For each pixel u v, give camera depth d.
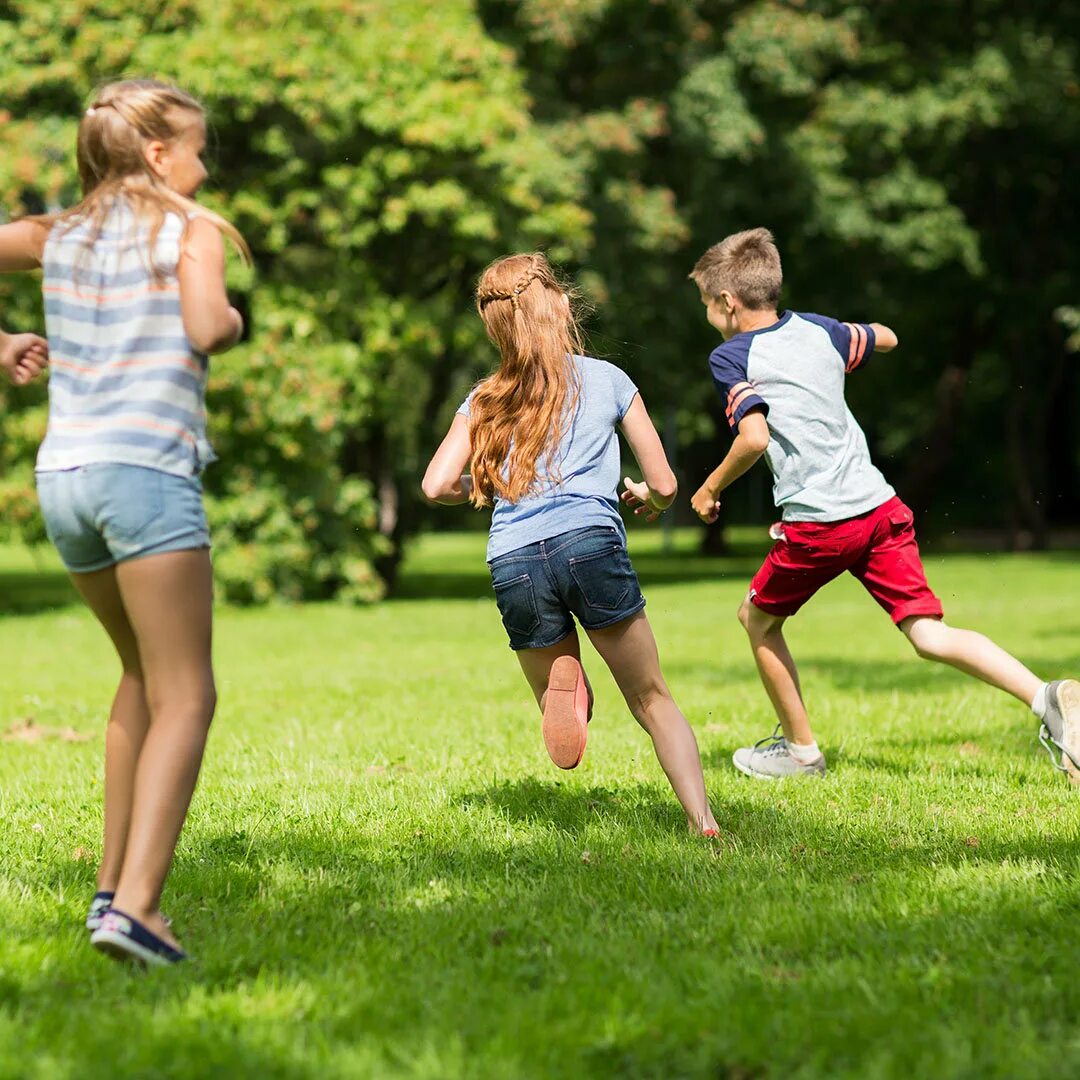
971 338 61.88
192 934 6.52
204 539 6.13
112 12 35.16
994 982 5.62
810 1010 5.34
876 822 8.97
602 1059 4.97
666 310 45.50
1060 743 9.73
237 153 37.38
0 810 9.95
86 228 6.10
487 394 8.23
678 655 22.73
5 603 40.81
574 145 41.47
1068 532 84.88
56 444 5.99
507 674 20.34
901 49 53.97
